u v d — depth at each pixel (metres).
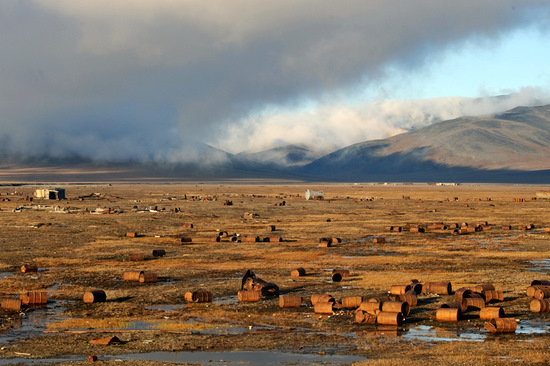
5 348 68.31
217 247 164.62
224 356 65.00
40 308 90.25
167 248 162.25
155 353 66.50
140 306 91.50
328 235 194.62
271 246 167.00
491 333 73.88
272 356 64.81
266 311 87.56
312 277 116.44
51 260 140.00
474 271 122.69
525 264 132.88
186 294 94.94
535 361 60.41
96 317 84.69
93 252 153.75
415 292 95.88
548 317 82.12
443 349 66.00
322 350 66.94
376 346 68.25
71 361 63.06
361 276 116.88
